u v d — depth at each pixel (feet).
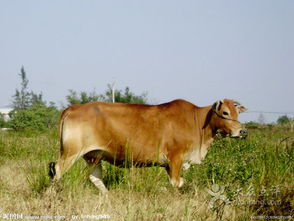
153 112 37.78
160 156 37.37
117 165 37.83
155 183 36.22
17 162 49.78
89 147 35.91
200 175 39.40
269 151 46.06
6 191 33.96
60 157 36.17
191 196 33.30
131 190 34.55
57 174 35.12
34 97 290.35
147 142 36.99
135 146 36.76
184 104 39.29
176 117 38.11
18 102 284.82
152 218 27.32
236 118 38.91
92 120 35.96
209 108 39.65
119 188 36.06
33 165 42.60
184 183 37.86
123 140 36.52
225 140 48.75
